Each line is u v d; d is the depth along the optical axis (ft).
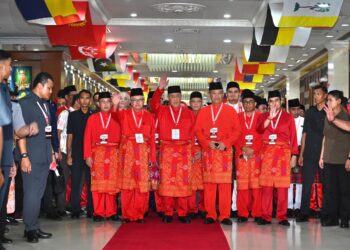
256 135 23.09
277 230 20.94
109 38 51.57
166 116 22.65
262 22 42.39
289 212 26.07
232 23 45.78
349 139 21.68
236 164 23.35
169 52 60.59
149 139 22.84
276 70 81.51
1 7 40.45
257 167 23.06
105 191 22.93
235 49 57.77
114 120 23.18
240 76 65.31
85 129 23.17
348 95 55.93
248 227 21.62
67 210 26.81
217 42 53.57
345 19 45.01
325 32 51.01
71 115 24.53
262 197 22.56
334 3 33.78
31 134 16.17
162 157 22.59
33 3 32.04
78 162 24.25
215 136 22.25
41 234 19.04
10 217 22.43
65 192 24.76
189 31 47.98
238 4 39.93
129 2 39.73
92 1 37.78
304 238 19.17
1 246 16.40
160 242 18.03
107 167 23.02
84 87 69.97
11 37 52.75
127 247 17.13
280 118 22.43
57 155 20.89
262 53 48.24
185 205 22.85
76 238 18.89
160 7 41.11
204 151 22.43
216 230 20.65
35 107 18.37
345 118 21.77
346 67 55.98
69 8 32.14
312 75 74.69
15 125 16.92
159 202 24.77
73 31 37.47
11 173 17.06
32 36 52.47
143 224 22.16
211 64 69.97
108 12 43.14
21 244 17.81
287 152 22.33
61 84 53.67
